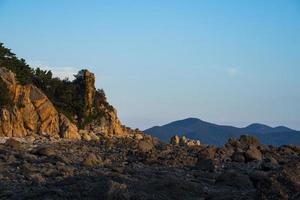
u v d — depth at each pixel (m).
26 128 75.06
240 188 26.22
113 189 21.48
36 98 77.06
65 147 52.69
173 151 50.47
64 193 22.33
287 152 49.81
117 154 46.97
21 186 26.59
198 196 23.11
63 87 89.12
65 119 77.69
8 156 38.00
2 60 84.19
